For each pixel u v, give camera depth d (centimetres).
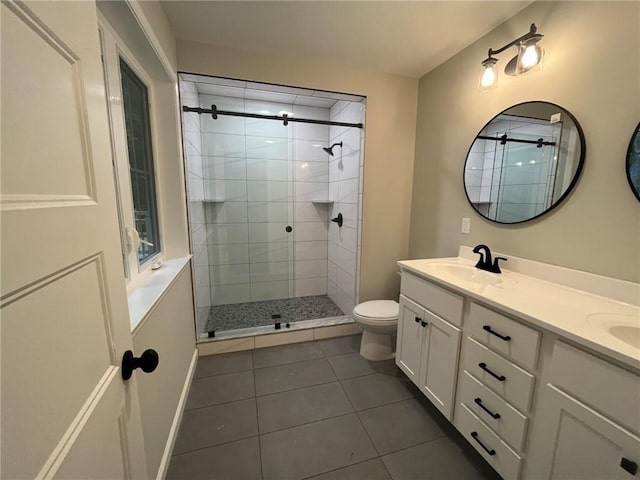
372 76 222
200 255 240
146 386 105
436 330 149
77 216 48
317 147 316
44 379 39
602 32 116
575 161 127
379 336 212
